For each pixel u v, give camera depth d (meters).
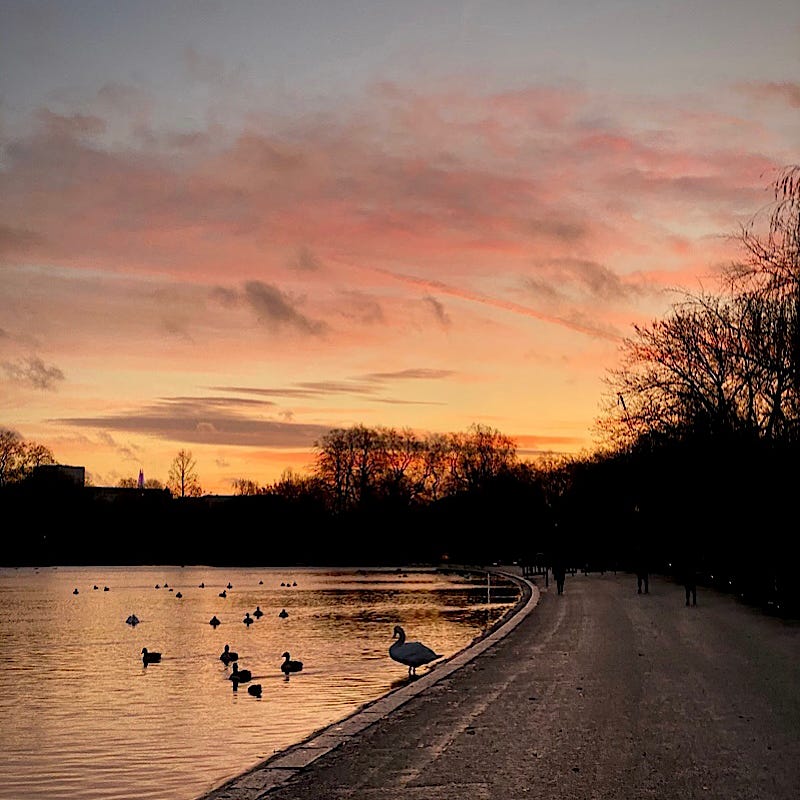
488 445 149.62
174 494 167.12
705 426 50.03
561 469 144.00
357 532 147.12
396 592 82.38
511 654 24.64
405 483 147.88
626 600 48.94
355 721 15.13
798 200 28.16
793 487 39.47
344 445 147.00
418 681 19.67
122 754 18.42
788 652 24.50
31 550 153.12
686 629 31.52
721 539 55.50
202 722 21.88
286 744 19.22
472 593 78.94
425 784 10.97
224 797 10.55
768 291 36.00
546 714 15.49
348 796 10.52
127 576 121.88
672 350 51.34
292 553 155.25
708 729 13.96
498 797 10.30
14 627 52.34
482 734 13.93
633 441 62.34
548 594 56.44
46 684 29.33
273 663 33.88
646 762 11.85
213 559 158.62
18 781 16.28
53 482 157.38
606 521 108.00
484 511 144.62
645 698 16.95
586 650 25.36
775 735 13.48
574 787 10.66
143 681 29.66
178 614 61.09
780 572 39.91
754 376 45.41
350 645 39.75
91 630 50.28
